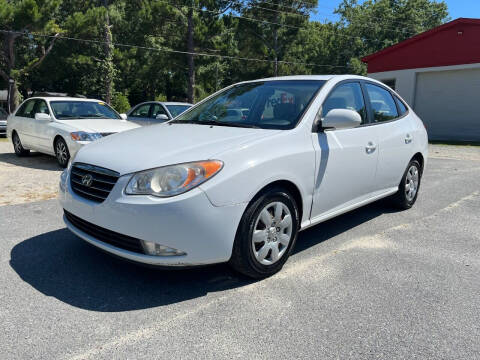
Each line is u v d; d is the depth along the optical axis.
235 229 2.78
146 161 2.75
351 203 3.98
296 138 3.23
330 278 3.14
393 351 2.25
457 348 2.29
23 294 2.81
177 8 26.97
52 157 9.33
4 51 22.92
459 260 3.55
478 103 16.48
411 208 5.34
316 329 2.44
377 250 3.77
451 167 9.12
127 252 2.71
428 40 17.59
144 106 11.15
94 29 23.91
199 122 3.82
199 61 30.12
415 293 2.92
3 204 5.14
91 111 8.58
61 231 4.11
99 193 2.85
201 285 2.99
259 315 2.59
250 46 34.50
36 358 2.13
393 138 4.45
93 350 2.20
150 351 2.20
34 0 19.66
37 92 40.97
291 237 3.24
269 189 3.00
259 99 3.82
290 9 33.59
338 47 45.91
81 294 2.82
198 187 2.62
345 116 3.29
